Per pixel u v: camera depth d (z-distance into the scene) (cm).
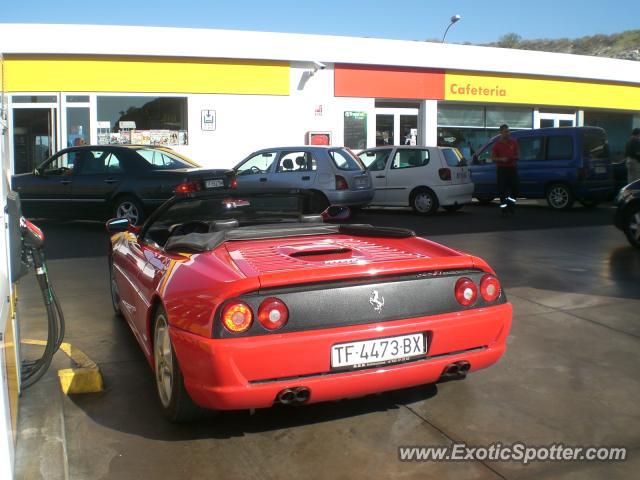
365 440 349
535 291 664
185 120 1725
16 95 1633
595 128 1472
